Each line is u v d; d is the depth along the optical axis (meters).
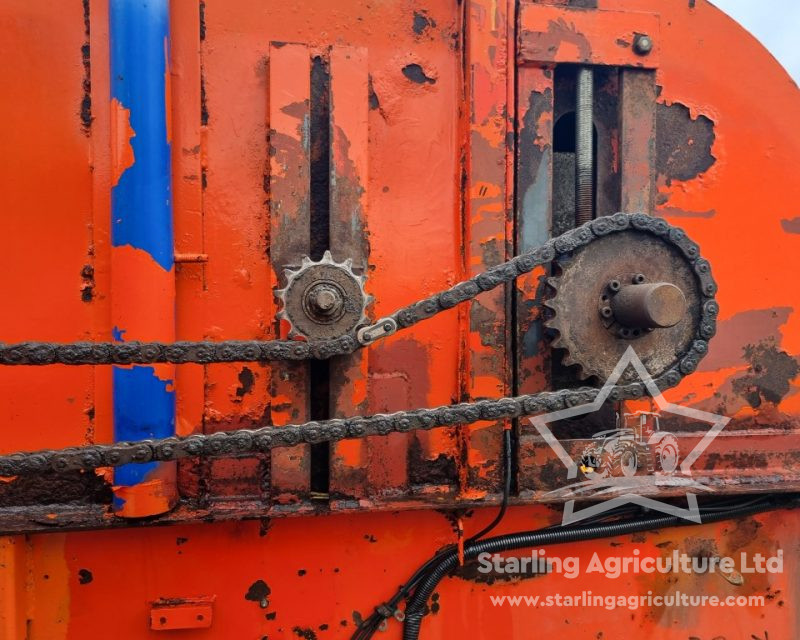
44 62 1.64
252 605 1.80
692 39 1.97
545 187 1.87
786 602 2.12
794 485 1.96
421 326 1.83
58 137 1.64
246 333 1.73
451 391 1.84
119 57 1.54
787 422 2.07
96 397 1.67
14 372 1.63
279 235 1.71
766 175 2.05
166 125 1.61
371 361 1.80
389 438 1.81
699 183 2.00
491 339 1.81
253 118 1.73
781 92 2.05
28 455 1.39
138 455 1.44
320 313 1.61
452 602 1.93
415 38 1.83
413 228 1.83
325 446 1.83
